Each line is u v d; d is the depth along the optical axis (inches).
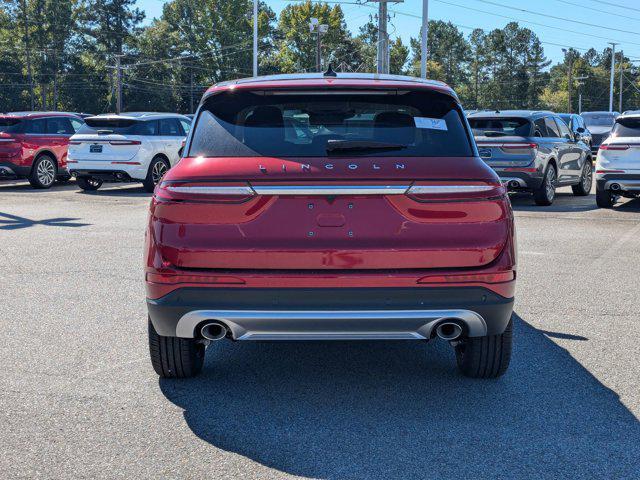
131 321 239.1
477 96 6269.7
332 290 153.6
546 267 330.3
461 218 156.1
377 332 157.6
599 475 133.7
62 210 537.6
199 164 159.3
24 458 140.2
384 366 198.1
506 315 161.2
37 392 175.5
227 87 172.4
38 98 4060.0
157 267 157.5
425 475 133.4
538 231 438.3
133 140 650.2
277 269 155.1
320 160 157.9
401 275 153.8
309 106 169.8
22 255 354.6
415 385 182.4
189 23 4303.6
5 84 3779.5
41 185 713.0
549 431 153.6
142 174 657.0
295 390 178.7
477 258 156.3
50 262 336.8
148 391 177.2
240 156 160.1
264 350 213.3
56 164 727.7
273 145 162.1
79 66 3900.1
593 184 831.1
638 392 177.0
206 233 155.8
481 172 158.6
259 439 149.3
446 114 172.1
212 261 155.4
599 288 289.1
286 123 167.2
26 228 444.5
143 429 154.3
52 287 286.7
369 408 166.7
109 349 209.8
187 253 155.9
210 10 4264.3
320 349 214.4
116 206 564.7
